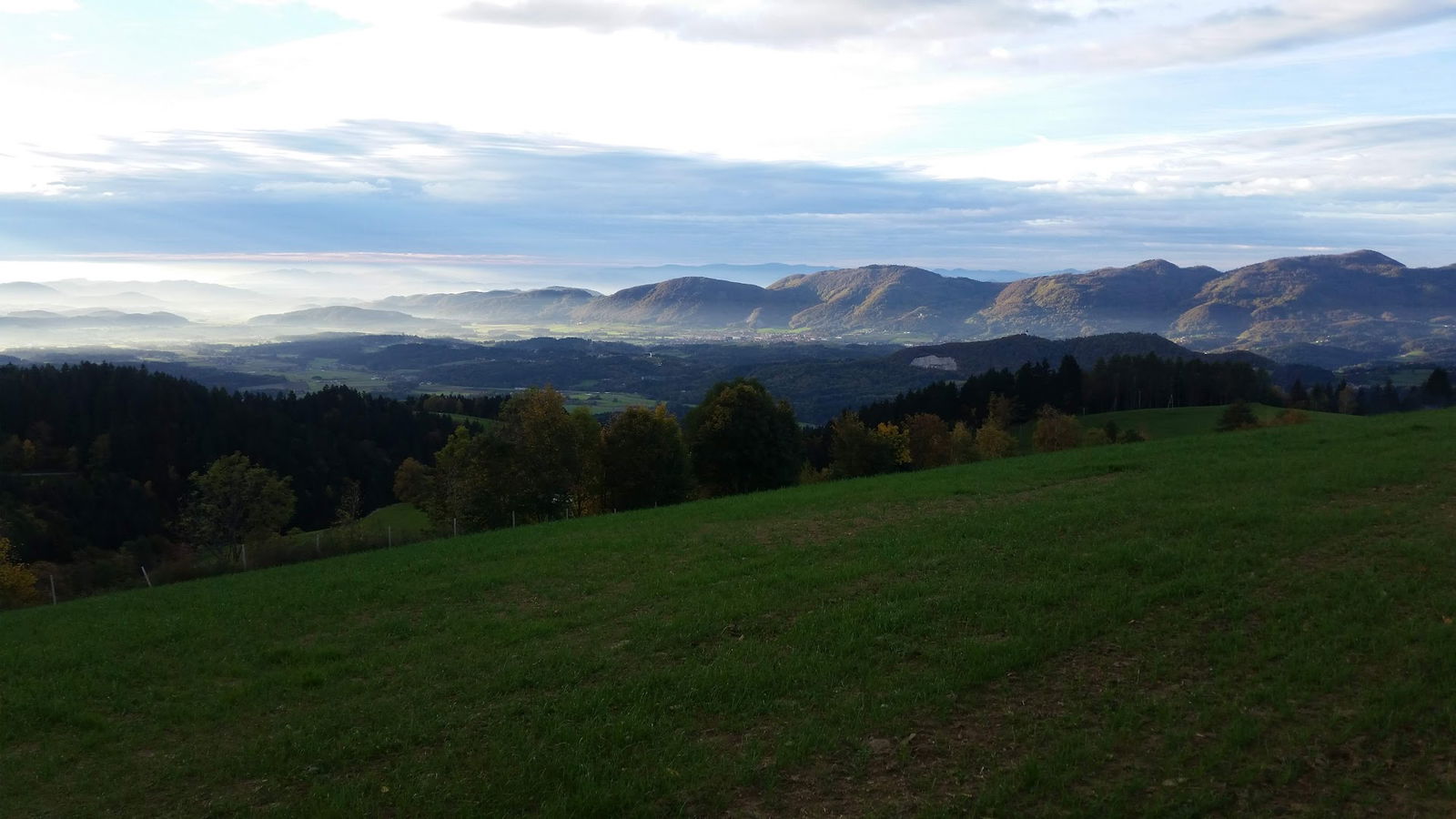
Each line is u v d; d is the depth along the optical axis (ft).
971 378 323.78
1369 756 26.73
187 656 48.93
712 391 190.60
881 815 26.07
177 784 33.01
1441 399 294.25
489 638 47.11
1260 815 24.44
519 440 155.74
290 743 35.27
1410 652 32.73
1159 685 32.71
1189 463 76.89
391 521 242.99
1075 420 245.86
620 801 28.07
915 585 46.80
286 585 66.90
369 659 45.68
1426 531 47.73
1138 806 25.31
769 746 31.04
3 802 32.63
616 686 37.65
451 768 31.68
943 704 32.60
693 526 74.54
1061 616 40.16
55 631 59.62
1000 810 25.75
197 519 200.85
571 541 72.54
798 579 51.11
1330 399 327.88
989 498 73.00
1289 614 37.63
